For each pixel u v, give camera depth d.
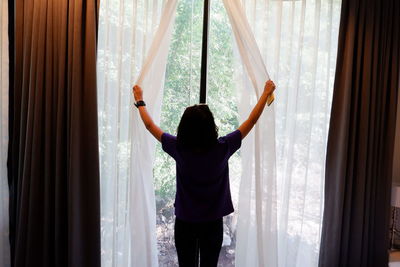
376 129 1.68
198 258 1.64
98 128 1.59
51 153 1.55
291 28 1.62
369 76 1.63
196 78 1.72
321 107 1.70
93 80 1.52
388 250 1.76
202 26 1.70
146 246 1.56
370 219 1.72
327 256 1.68
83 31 1.53
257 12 1.63
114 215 1.63
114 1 1.61
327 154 1.67
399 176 2.03
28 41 1.54
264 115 1.51
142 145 1.53
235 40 1.53
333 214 1.66
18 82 1.59
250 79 1.50
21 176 1.58
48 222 1.55
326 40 1.67
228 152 1.25
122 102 1.62
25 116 1.56
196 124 1.16
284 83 1.65
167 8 1.46
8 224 1.67
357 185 1.66
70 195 1.51
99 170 1.58
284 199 1.67
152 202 1.60
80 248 1.56
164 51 1.53
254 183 1.56
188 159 1.21
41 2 1.50
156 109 1.58
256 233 1.55
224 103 1.73
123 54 1.61
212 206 1.33
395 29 1.68
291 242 1.70
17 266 1.56
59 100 1.52
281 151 1.67
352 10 1.60
